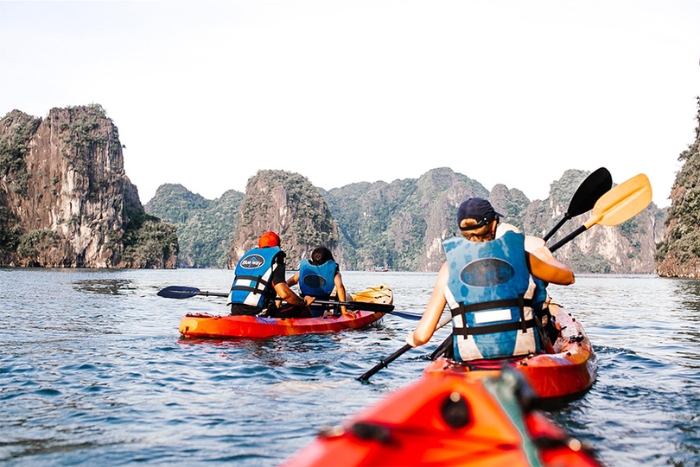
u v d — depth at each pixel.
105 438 3.55
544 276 4.20
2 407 4.28
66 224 112.12
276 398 4.53
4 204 113.38
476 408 1.76
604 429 3.68
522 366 3.97
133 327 9.16
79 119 118.38
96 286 25.33
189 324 7.70
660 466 3.05
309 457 1.58
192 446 3.39
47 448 3.37
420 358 6.41
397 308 14.17
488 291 4.08
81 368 5.71
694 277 52.31
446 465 1.78
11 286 24.48
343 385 4.99
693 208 51.69
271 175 164.38
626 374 5.41
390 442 1.62
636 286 31.70
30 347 7.00
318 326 8.43
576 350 4.92
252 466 3.07
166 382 5.12
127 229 123.62
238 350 6.83
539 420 1.85
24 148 115.44
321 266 9.16
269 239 8.27
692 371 5.60
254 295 8.03
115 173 119.44
